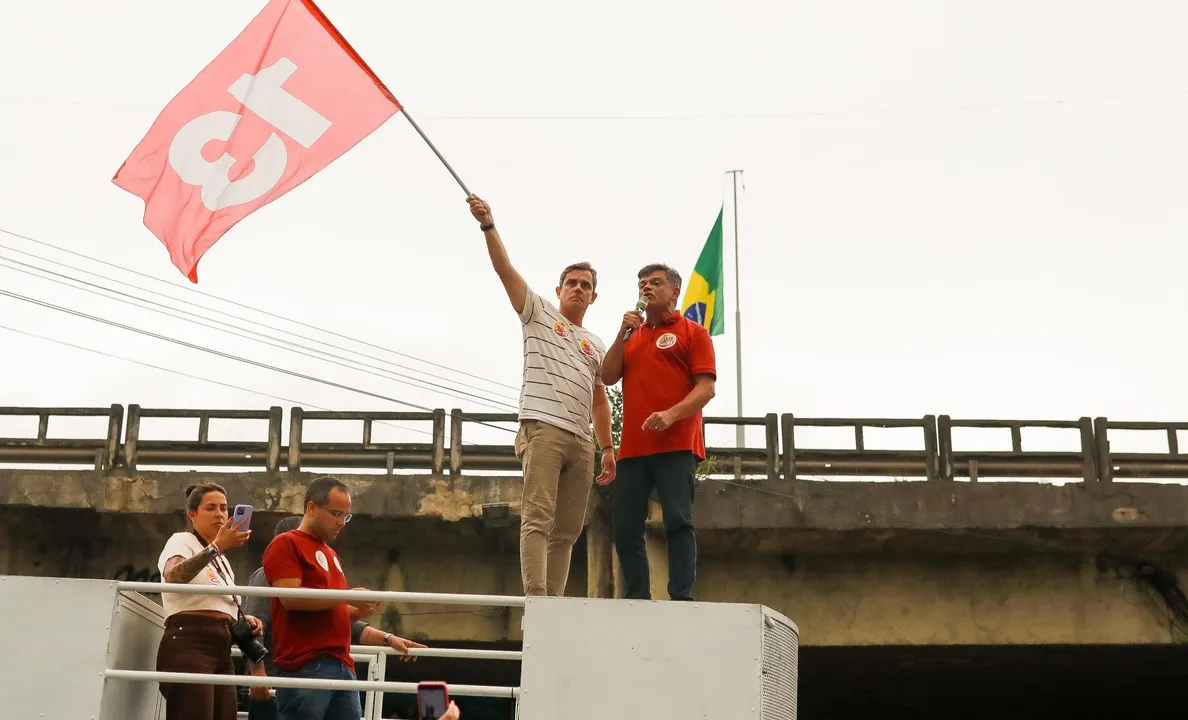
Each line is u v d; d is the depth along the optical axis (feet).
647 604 18.93
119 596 19.60
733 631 18.78
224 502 22.56
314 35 26.17
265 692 22.90
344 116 25.90
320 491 21.04
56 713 18.89
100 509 54.95
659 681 18.60
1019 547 56.85
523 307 23.26
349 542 57.11
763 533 55.47
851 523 54.85
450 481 54.90
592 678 18.63
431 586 57.06
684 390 23.89
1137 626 56.90
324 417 57.47
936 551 57.62
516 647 56.75
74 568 56.85
